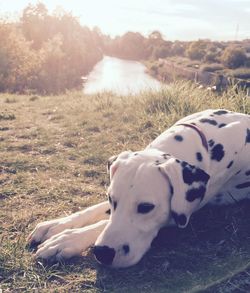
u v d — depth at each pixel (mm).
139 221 711
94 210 841
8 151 1401
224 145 858
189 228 844
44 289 665
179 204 707
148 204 702
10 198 1007
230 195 931
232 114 947
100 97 2369
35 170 1213
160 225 742
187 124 876
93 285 673
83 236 756
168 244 788
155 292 655
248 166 903
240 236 825
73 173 1194
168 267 720
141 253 718
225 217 891
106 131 1646
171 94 1920
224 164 857
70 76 9945
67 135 1612
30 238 793
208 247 786
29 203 983
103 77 10945
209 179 771
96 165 1263
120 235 696
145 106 1914
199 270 713
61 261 728
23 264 717
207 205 926
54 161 1288
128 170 718
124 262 697
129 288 666
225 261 739
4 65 5859
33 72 7301
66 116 1983
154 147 827
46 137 1583
